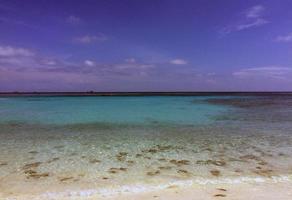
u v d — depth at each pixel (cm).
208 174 570
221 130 1148
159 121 1465
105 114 1847
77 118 1611
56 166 629
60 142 902
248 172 581
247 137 984
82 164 645
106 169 607
